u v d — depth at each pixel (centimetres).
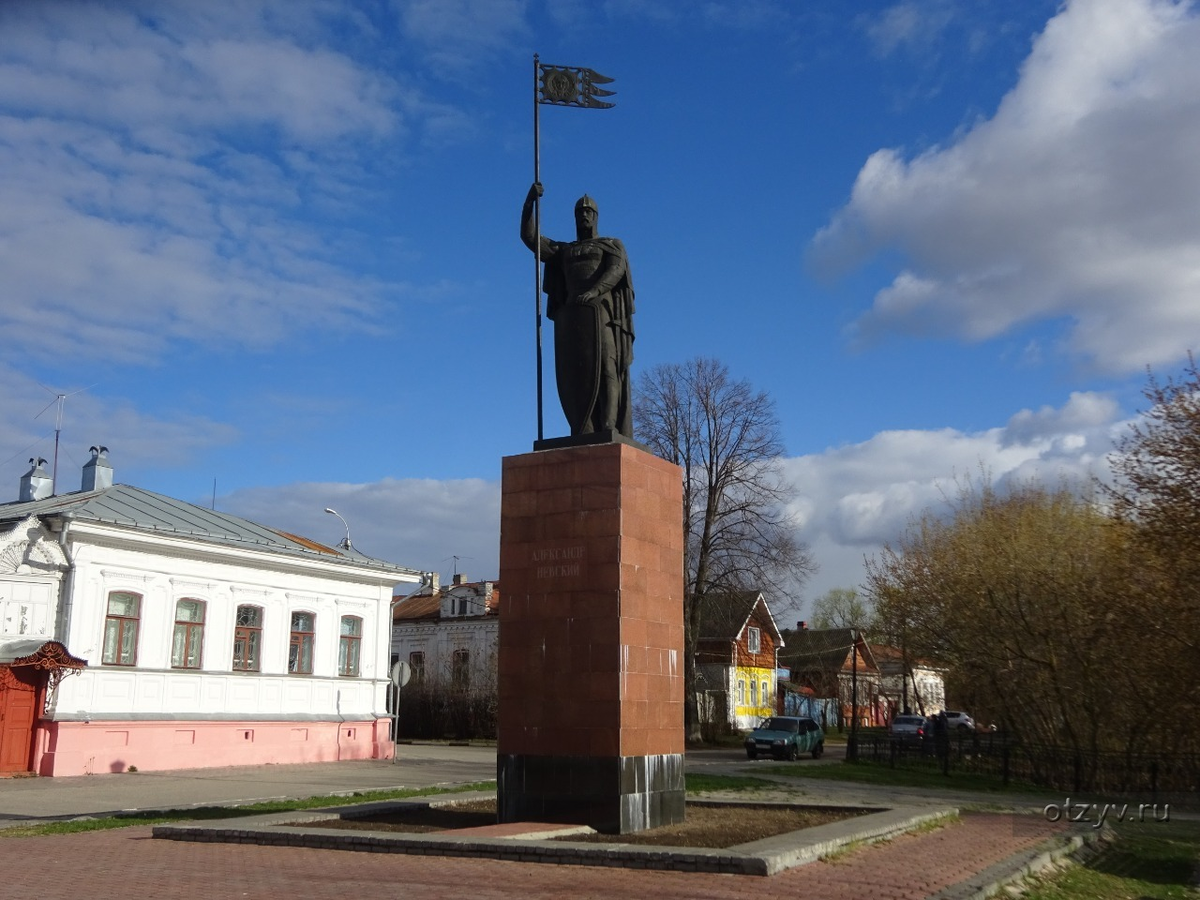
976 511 3375
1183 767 2550
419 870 994
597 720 1268
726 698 6303
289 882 938
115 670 2691
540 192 1487
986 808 2005
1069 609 2752
